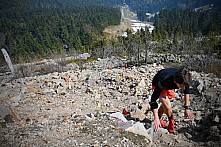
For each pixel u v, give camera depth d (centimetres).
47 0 16762
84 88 987
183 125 633
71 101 833
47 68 3331
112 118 632
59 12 14000
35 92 914
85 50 6819
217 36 5728
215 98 772
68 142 511
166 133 582
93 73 1248
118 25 15162
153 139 550
